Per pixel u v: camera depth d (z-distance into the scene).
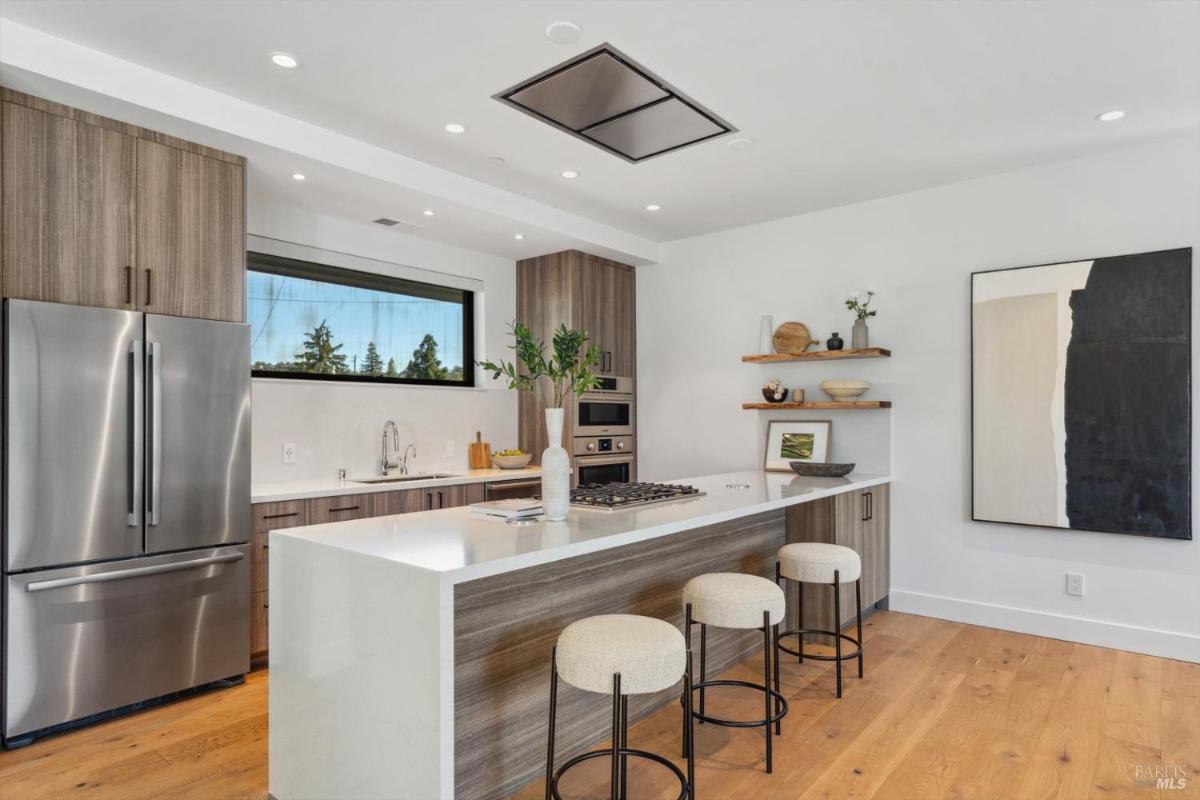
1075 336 3.56
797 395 4.45
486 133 3.25
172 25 2.35
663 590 2.74
